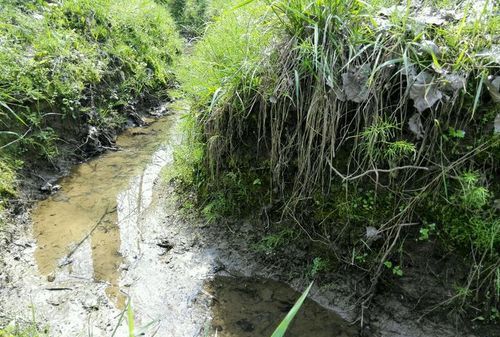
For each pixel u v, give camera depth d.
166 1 9.23
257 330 2.45
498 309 2.24
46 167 4.00
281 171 2.83
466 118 2.31
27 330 2.35
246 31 3.12
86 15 5.70
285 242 2.84
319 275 2.68
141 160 4.41
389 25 2.52
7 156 3.71
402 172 2.43
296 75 2.49
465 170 2.30
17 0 5.05
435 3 2.79
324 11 2.59
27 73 4.21
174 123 5.31
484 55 2.30
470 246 2.31
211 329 2.47
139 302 2.68
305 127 2.64
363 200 2.55
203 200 3.31
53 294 2.72
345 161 2.60
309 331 2.44
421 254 2.43
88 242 3.20
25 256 3.03
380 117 2.40
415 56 2.39
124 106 5.30
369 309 2.48
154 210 3.51
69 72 4.66
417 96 2.32
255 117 2.93
